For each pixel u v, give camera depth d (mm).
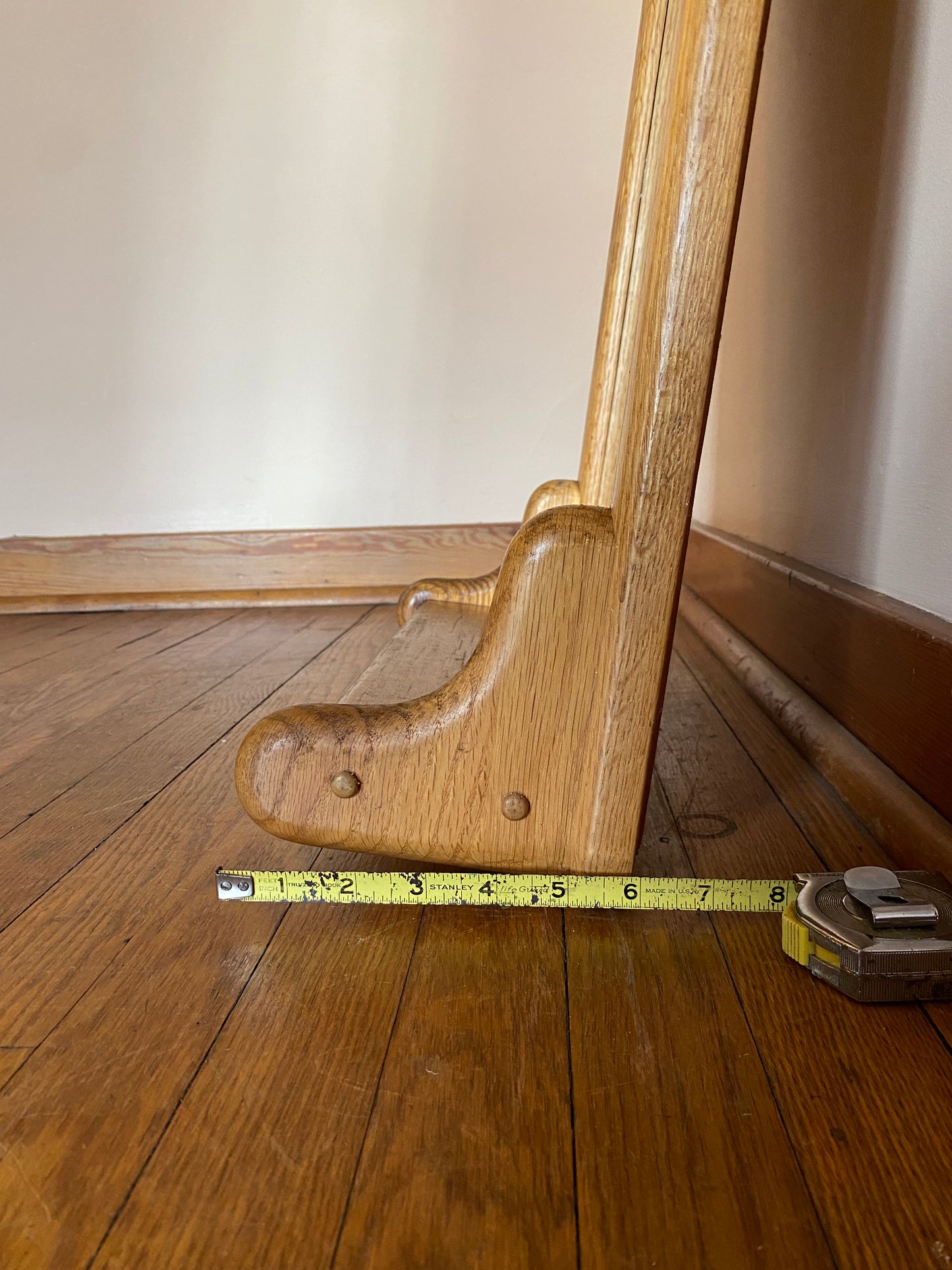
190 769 1283
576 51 2527
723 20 660
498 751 812
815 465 1414
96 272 2619
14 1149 572
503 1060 652
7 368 2658
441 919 856
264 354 2656
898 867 931
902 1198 530
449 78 2543
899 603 1072
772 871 932
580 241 2598
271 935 831
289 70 2541
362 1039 677
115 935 834
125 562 2699
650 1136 579
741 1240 503
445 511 2723
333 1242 502
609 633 780
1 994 743
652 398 727
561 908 878
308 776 828
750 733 1378
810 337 1429
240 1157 563
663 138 829
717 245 696
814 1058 651
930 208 985
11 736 1459
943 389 955
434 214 2598
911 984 712
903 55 1051
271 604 2664
